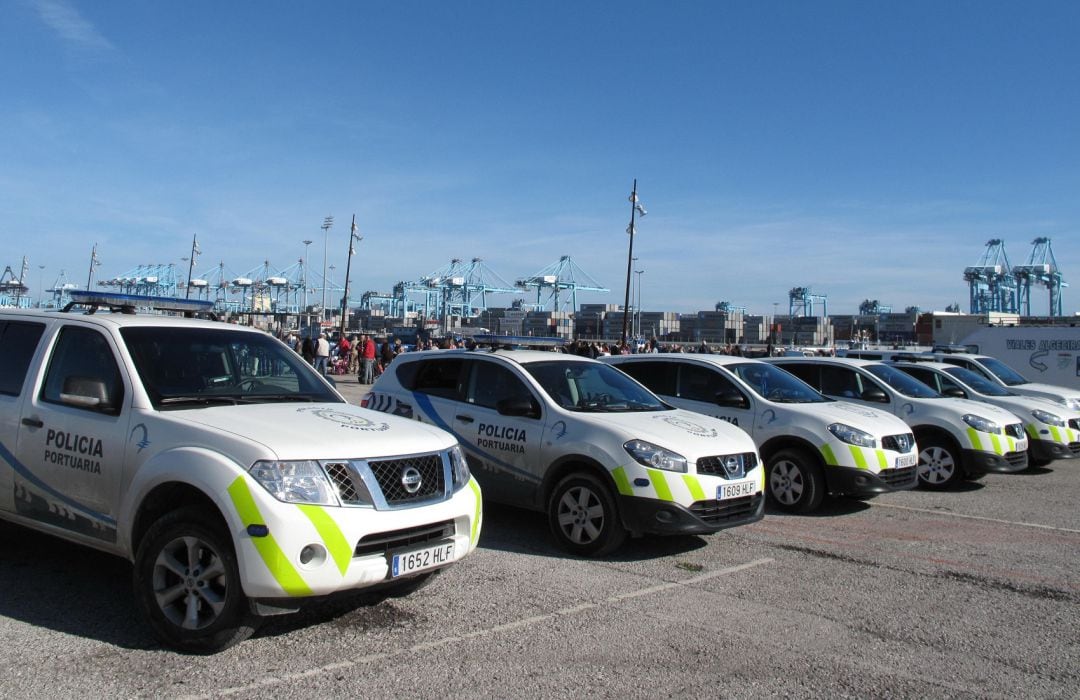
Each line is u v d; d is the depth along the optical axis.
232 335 5.68
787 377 9.96
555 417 7.00
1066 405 13.36
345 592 4.25
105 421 4.79
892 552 7.05
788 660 4.50
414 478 4.54
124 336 5.11
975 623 5.23
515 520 7.89
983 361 15.21
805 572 6.33
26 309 5.86
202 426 4.46
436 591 5.52
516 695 3.91
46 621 4.70
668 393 9.82
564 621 5.00
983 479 11.54
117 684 3.89
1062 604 5.68
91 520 4.77
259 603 4.06
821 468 8.58
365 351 28.53
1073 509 9.27
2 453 5.26
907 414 10.84
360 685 3.96
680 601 5.49
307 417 4.80
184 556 4.36
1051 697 4.11
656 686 4.08
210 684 3.91
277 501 4.06
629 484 6.33
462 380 7.92
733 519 6.59
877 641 4.85
